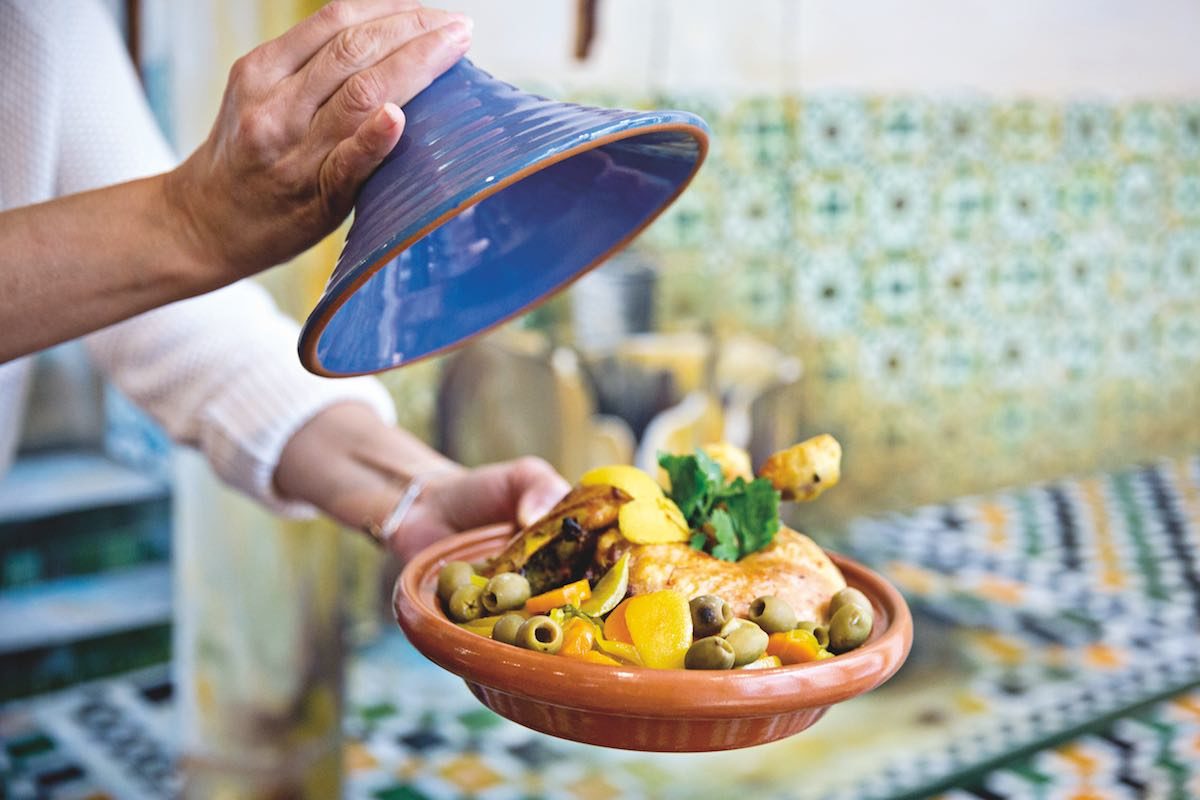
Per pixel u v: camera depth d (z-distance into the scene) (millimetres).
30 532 2896
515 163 706
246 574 1880
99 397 3320
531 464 1246
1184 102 4180
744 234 3336
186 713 1966
